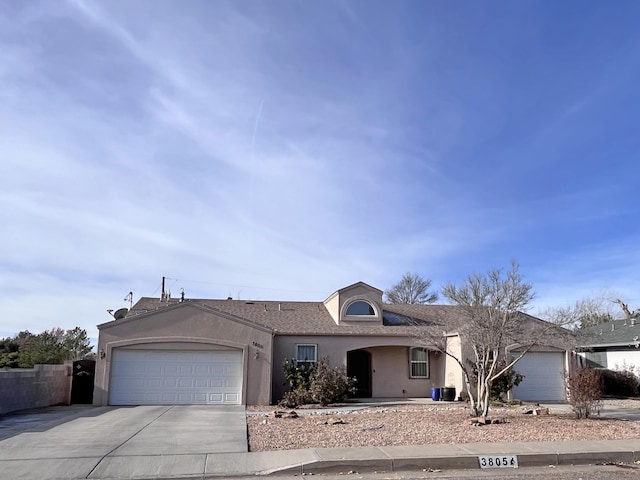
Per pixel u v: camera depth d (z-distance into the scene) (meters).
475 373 19.98
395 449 10.41
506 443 11.10
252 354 21.12
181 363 20.77
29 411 17.62
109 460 9.73
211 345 20.92
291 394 20.48
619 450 10.45
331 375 21.09
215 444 11.14
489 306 15.44
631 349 27.03
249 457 9.99
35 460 9.70
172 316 20.94
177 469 9.28
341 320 25.19
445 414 16.47
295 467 9.29
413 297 51.75
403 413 17.16
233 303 27.81
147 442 11.36
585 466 9.89
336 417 15.59
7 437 11.91
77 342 31.22
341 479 8.90
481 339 15.33
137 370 20.47
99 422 14.61
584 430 12.84
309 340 23.56
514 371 22.55
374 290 25.86
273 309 27.11
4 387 16.56
